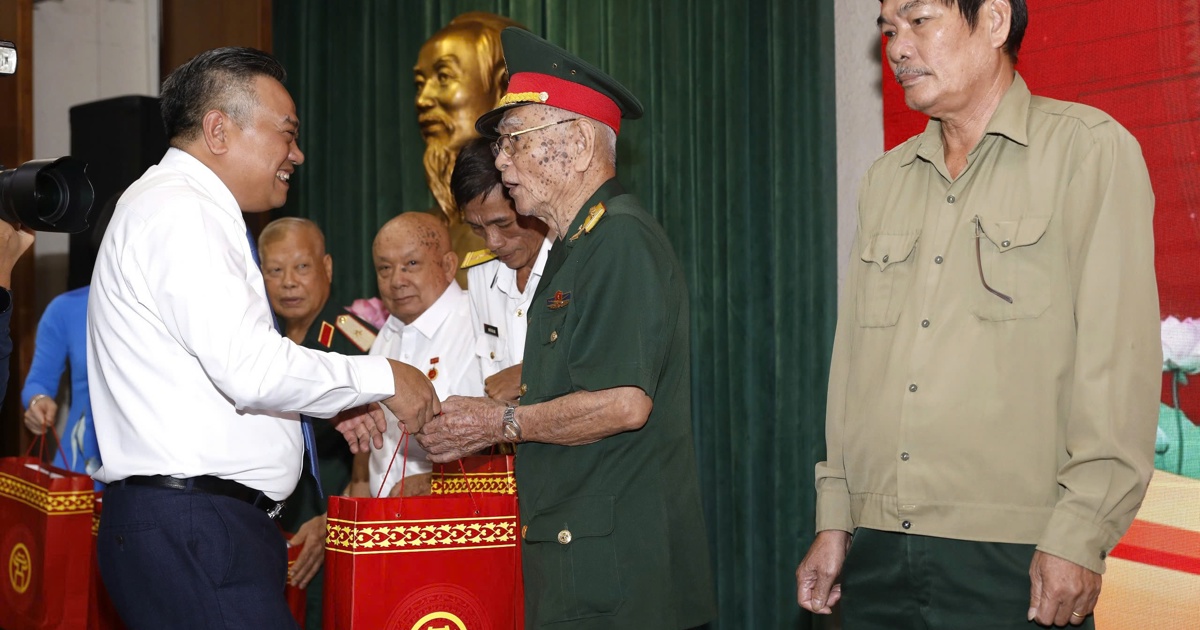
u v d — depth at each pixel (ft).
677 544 6.33
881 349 5.49
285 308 11.19
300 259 11.18
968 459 5.08
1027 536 4.97
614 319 6.05
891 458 5.28
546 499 6.32
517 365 8.23
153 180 6.21
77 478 9.38
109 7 17.44
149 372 5.90
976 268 5.17
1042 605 4.75
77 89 17.19
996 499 5.03
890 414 5.31
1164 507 7.98
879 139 10.59
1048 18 8.77
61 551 9.24
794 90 11.05
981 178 5.27
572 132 6.48
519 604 6.82
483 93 12.21
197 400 5.92
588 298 6.15
